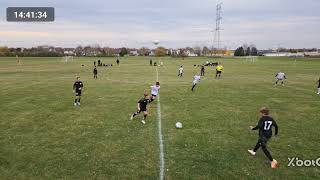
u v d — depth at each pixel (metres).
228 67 72.62
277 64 90.12
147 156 11.11
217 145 12.37
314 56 192.25
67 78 40.50
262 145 10.41
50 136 13.42
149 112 18.52
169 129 14.68
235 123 15.91
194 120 16.50
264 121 10.46
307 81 38.16
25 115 17.45
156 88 22.47
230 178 9.40
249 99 23.66
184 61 111.38
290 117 17.47
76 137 13.30
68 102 21.86
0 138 13.06
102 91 27.81
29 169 9.88
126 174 9.62
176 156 11.13
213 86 32.22
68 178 9.28
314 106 20.80
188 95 25.52
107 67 68.50
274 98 24.22
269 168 10.17
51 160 10.64
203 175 9.59
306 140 13.16
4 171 9.69
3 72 50.84
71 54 171.50
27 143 12.42
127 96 24.83
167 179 9.31
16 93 26.09
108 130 14.45
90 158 10.88
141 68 65.44
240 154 11.41
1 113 17.94
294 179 9.39
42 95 25.03
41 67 66.50
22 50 181.75
